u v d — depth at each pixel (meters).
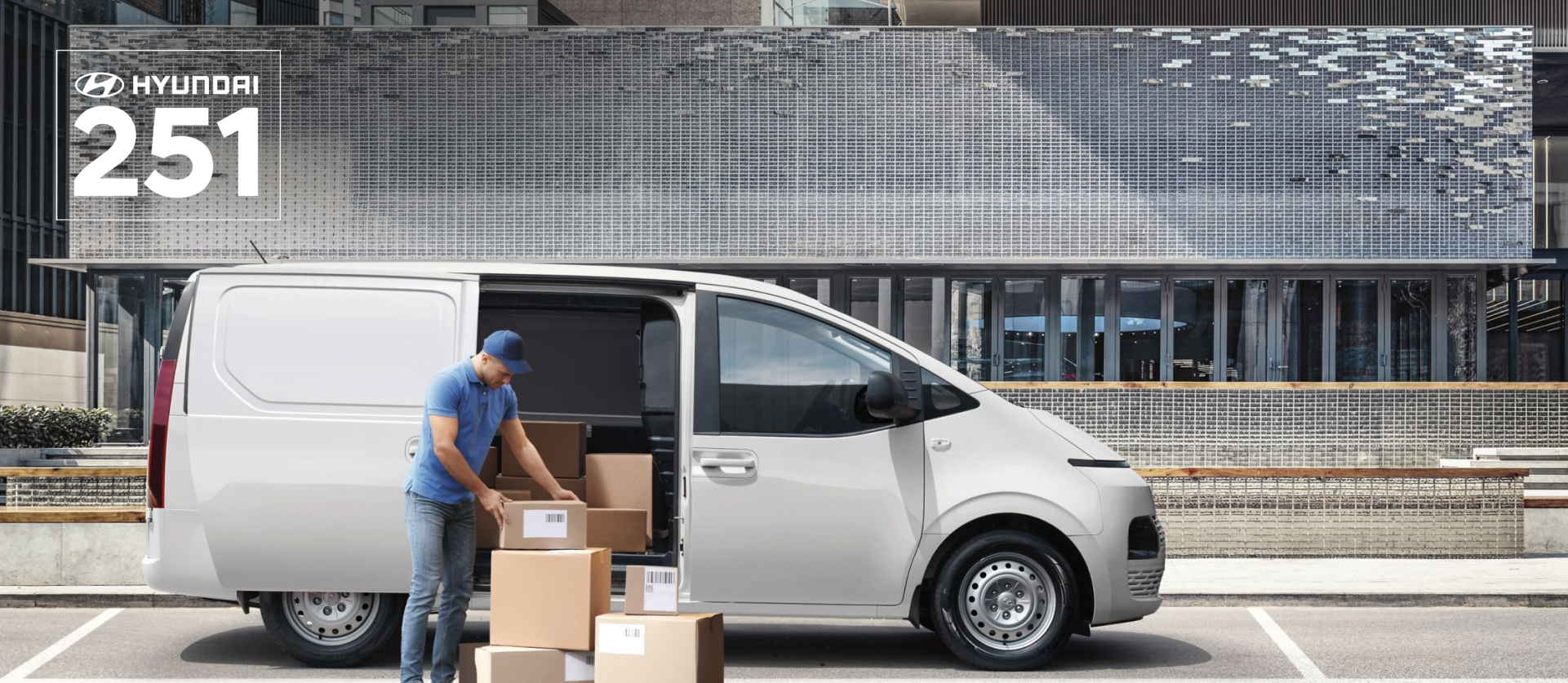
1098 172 18.36
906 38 18.52
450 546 6.40
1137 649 8.17
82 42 18.75
